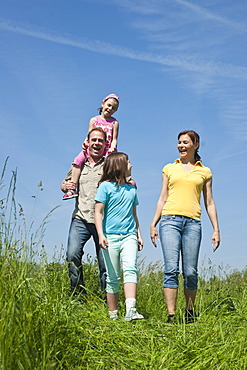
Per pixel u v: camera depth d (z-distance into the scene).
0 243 4.08
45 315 3.93
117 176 5.75
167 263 5.93
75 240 6.51
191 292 6.00
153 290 7.73
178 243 5.99
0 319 3.48
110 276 5.69
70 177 6.81
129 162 6.03
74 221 6.60
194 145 6.30
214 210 6.34
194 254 6.02
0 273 3.80
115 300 5.70
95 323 4.68
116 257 5.68
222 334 4.57
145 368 4.11
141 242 5.93
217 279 7.16
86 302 5.34
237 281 7.21
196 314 5.73
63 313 4.25
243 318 5.11
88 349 4.17
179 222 6.04
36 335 3.71
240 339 4.44
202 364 4.04
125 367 4.09
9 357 3.31
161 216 6.19
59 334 3.98
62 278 5.73
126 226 5.69
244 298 6.44
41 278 4.65
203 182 6.22
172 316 5.81
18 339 3.43
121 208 5.69
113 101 7.64
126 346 4.45
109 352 4.20
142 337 4.72
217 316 5.37
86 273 7.38
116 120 7.80
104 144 6.83
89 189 6.62
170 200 6.14
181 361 4.16
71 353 3.95
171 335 4.79
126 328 4.88
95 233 6.58
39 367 3.41
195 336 4.69
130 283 5.46
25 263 4.04
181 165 6.30
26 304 3.79
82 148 6.88
